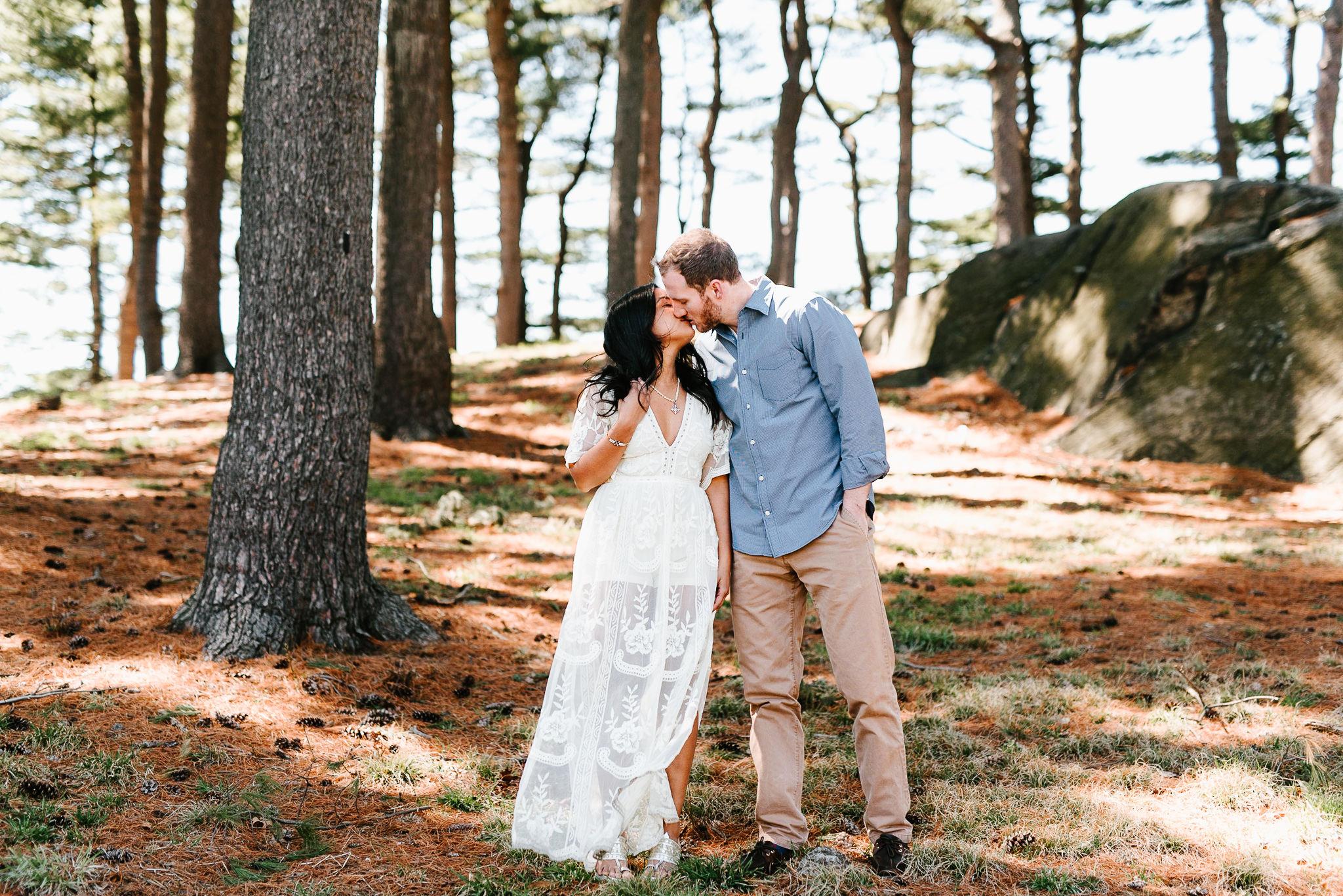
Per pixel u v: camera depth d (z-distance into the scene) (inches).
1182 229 518.9
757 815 123.6
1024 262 641.0
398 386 484.7
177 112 1093.1
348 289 192.5
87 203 1201.4
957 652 213.2
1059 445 509.0
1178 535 333.4
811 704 181.0
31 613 192.7
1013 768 148.4
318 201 187.9
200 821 122.6
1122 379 514.9
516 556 293.3
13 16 1023.6
